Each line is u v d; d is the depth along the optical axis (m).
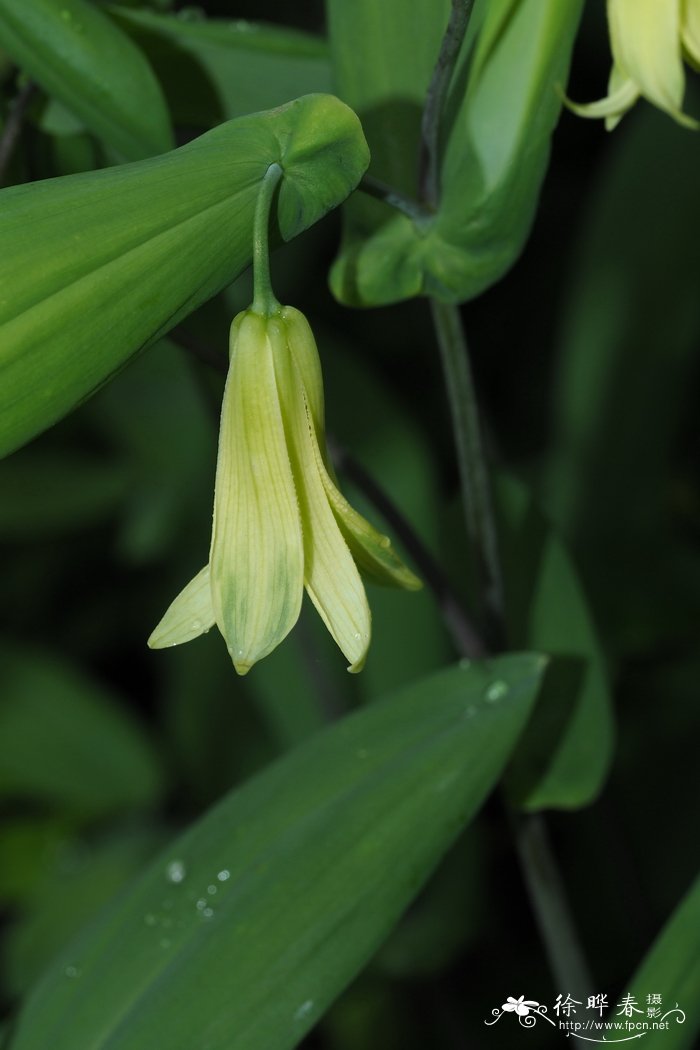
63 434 0.54
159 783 0.50
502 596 0.32
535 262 0.63
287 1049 0.29
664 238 0.47
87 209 0.26
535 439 0.59
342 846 0.30
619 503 0.47
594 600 0.45
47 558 0.59
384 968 0.41
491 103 0.28
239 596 0.27
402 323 0.61
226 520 0.27
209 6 0.60
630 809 0.44
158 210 0.27
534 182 0.29
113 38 0.30
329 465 0.28
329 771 0.30
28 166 0.32
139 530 0.52
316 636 0.42
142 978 0.29
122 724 0.50
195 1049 0.29
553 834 0.45
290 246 0.55
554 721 0.32
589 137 0.63
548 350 0.61
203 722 0.49
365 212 0.29
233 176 0.27
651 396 0.47
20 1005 0.30
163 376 0.48
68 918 0.46
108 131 0.30
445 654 0.42
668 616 0.45
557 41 0.28
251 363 0.27
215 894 0.30
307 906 0.29
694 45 0.27
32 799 0.51
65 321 0.26
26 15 0.29
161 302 0.27
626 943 0.42
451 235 0.29
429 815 0.29
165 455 0.51
